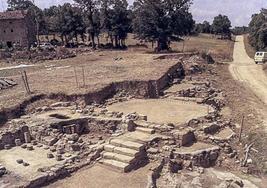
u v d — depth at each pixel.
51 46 86.00
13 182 23.84
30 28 99.19
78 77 47.41
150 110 36.66
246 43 134.38
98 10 88.88
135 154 27.06
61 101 38.03
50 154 27.67
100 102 39.03
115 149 28.05
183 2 74.50
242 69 68.00
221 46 113.56
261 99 46.44
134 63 56.06
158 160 27.55
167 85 45.78
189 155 27.77
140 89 41.97
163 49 76.50
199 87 45.12
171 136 29.78
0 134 30.41
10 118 34.25
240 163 28.28
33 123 31.72
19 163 26.77
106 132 32.06
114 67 53.66
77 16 95.88
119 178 25.14
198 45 107.56
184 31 77.62
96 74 48.84
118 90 41.75
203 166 28.00
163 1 74.00
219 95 45.16
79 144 29.00
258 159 28.80
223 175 27.02
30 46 90.19
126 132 31.08
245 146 30.59
